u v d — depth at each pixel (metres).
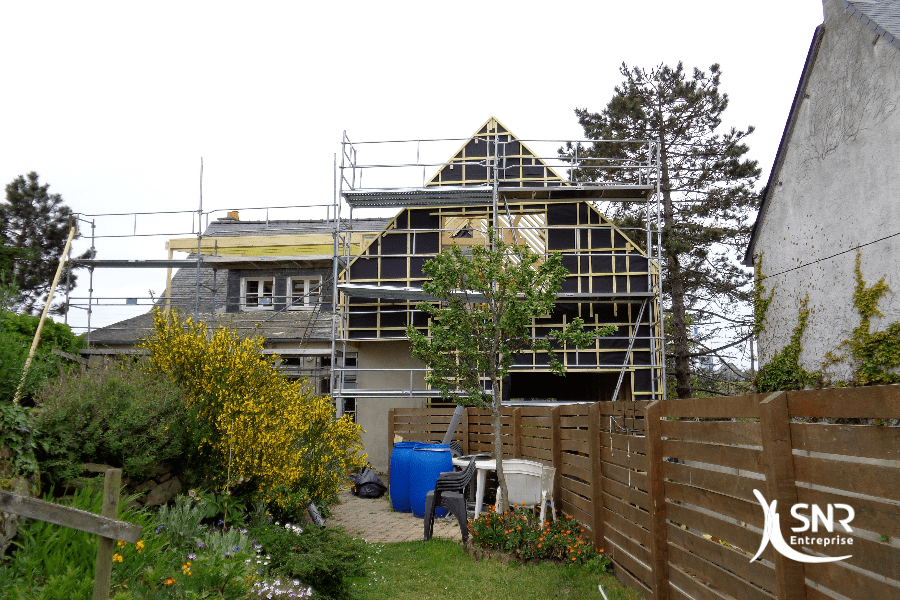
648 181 17.61
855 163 12.60
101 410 6.94
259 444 8.03
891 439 3.31
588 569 7.71
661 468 6.32
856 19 12.53
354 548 6.95
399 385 18.16
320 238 19.88
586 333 9.66
